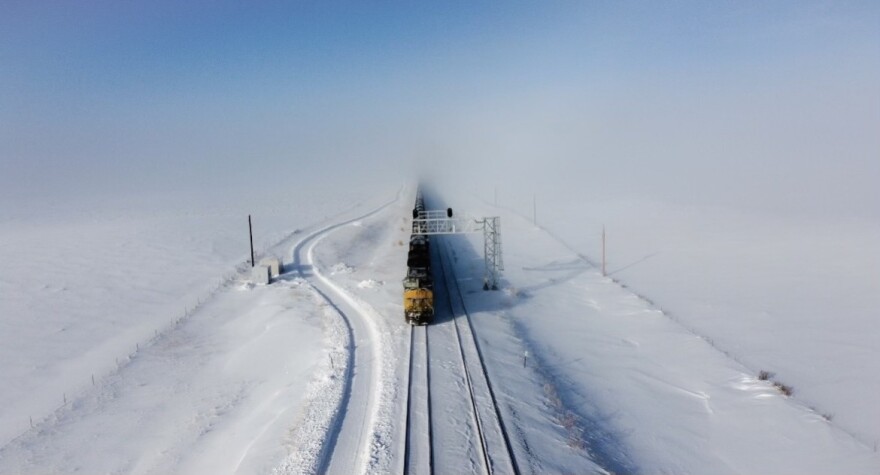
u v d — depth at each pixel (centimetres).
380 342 2750
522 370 2427
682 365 2569
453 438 1777
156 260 5419
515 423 1886
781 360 2616
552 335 3055
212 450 1944
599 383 2427
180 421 2250
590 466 1688
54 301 4078
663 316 3256
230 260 5406
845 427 1981
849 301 3506
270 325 3250
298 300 3750
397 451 1694
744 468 1748
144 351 3031
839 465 1716
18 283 4591
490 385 2197
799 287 3869
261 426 2005
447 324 3047
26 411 2409
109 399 2462
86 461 1964
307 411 1998
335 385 2230
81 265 5238
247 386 2564
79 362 2958
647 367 2580
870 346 2750
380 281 4150
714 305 3525
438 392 2128
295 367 2589
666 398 2267
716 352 2681
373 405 2059
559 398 2200
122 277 4769
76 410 2356
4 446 2062
